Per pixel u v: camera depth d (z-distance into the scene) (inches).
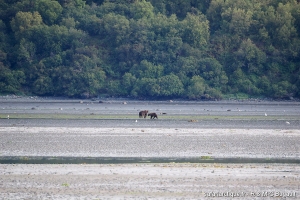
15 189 5275.6
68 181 5600.4
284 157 7357.3
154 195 5064.0
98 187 5359.3
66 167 6304.1
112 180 5644.7
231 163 6786.4
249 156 7386.8
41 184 5472.4
